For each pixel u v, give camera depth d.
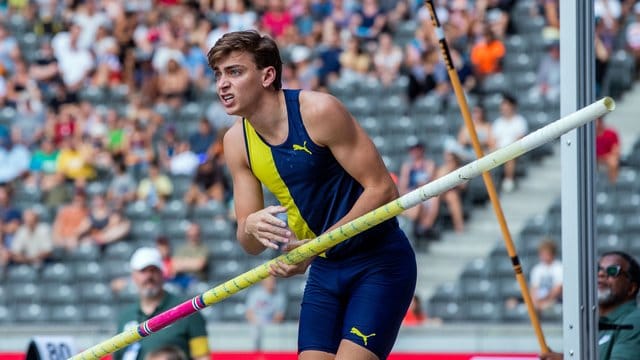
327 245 10.64
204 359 16.91
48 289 32.88
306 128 11.04
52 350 16.72
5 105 37.28
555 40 35.56
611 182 31.58
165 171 34.50
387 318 11.36
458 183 9.93
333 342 11.60
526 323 28.48
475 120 32.88
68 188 34.72
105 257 33.16
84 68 38.06
